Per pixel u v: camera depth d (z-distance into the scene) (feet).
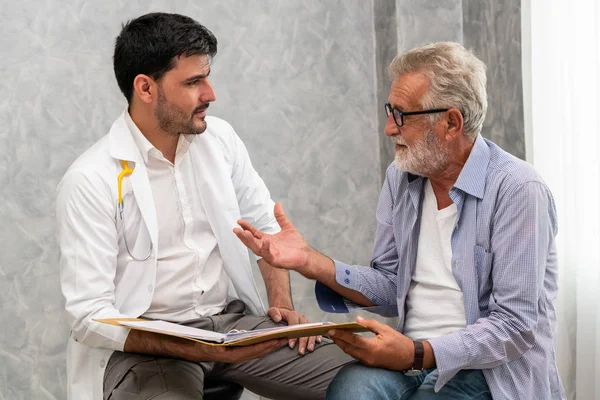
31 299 9.39
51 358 9.52
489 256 5.96
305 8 10.32
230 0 9.93
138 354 6.63
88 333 6.47
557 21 7.85
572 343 8.03
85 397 6.77
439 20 9.70
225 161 7.54
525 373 5.91
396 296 6.84
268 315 7.32
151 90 6.79
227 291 7.41
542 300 5.92
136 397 6.31
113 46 9.44
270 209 7.93
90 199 6.64
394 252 6.86
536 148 8.06
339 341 5.76
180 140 7.07
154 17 6.81
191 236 7.20
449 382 5.85
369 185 10.91
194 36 6.70
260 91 10.19
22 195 9.26
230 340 5.74
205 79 6.88
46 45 9.20
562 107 7.87
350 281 6.72
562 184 7.95
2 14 9.00
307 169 10.54
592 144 7.70
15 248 9.29
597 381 7.77
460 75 5.93
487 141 6.29
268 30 10.16
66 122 9.35
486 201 5.96
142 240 6.89
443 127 5.99
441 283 6.21
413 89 5.99
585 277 7.86
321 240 10.71
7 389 9.39
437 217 6.31
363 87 10.73
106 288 6.59
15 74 9.11
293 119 10.40
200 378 6.72
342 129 10.68
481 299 6.05
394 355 5.66
